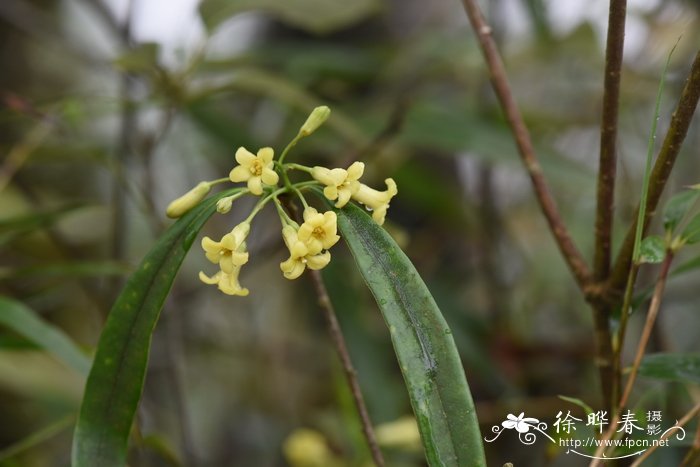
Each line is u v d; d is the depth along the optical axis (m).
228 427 1.19
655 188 0.56
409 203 1.14
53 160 0.87
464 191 1.16
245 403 1.20
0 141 1.12
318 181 0.53
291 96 0.82
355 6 0.85
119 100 0.82
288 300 1.20
